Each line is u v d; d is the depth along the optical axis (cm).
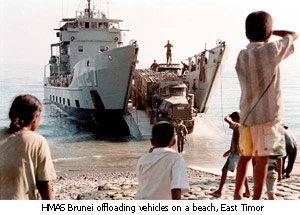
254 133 442
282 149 445
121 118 3341
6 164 396
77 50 4262
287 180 1177
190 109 2717
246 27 452
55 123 4038
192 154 2284
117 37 4334
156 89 3225
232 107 5941
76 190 1309
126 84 3175
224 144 2631
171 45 4012
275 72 430
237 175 473
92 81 3409
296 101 5941
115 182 1523
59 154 2373
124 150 2503
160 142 453
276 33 451
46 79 5822
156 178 441
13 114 412
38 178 407
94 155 2333
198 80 3541
